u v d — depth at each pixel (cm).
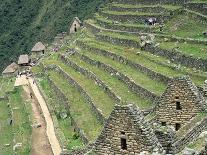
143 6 8406
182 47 5981
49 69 8431
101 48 7325
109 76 6112
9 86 9350
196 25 6950
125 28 7975
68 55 8262
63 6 17850
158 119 2814
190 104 2730
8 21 19425
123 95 5106
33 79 8850
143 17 7969
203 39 6125
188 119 2744
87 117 5084
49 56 9919
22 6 19862
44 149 4997
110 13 9100
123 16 8500
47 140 5216
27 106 7119
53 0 18975
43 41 16788
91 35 9081
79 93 6156
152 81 5262
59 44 11169
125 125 2205
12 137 6131
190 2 7362
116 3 9631
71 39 10562
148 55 6234
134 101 4812
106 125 2261
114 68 6091
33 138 5475
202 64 5219
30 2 19825
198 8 7156
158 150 2150
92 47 7662
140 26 7644
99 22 9269
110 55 6862
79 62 7456
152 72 5397
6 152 5509
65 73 7281
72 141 4644
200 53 5534
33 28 18262
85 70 6769
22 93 8225
